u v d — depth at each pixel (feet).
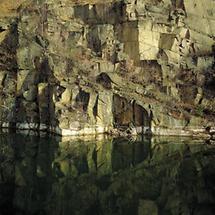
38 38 186.09
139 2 200.44
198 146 143.13
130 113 166.20
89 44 196.85
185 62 193.47
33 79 178.19
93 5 204.64
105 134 164.86
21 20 194.18
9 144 140.67
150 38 194.18
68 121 159.33
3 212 76.48
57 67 174.09
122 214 77.10
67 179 100.63
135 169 111.04
